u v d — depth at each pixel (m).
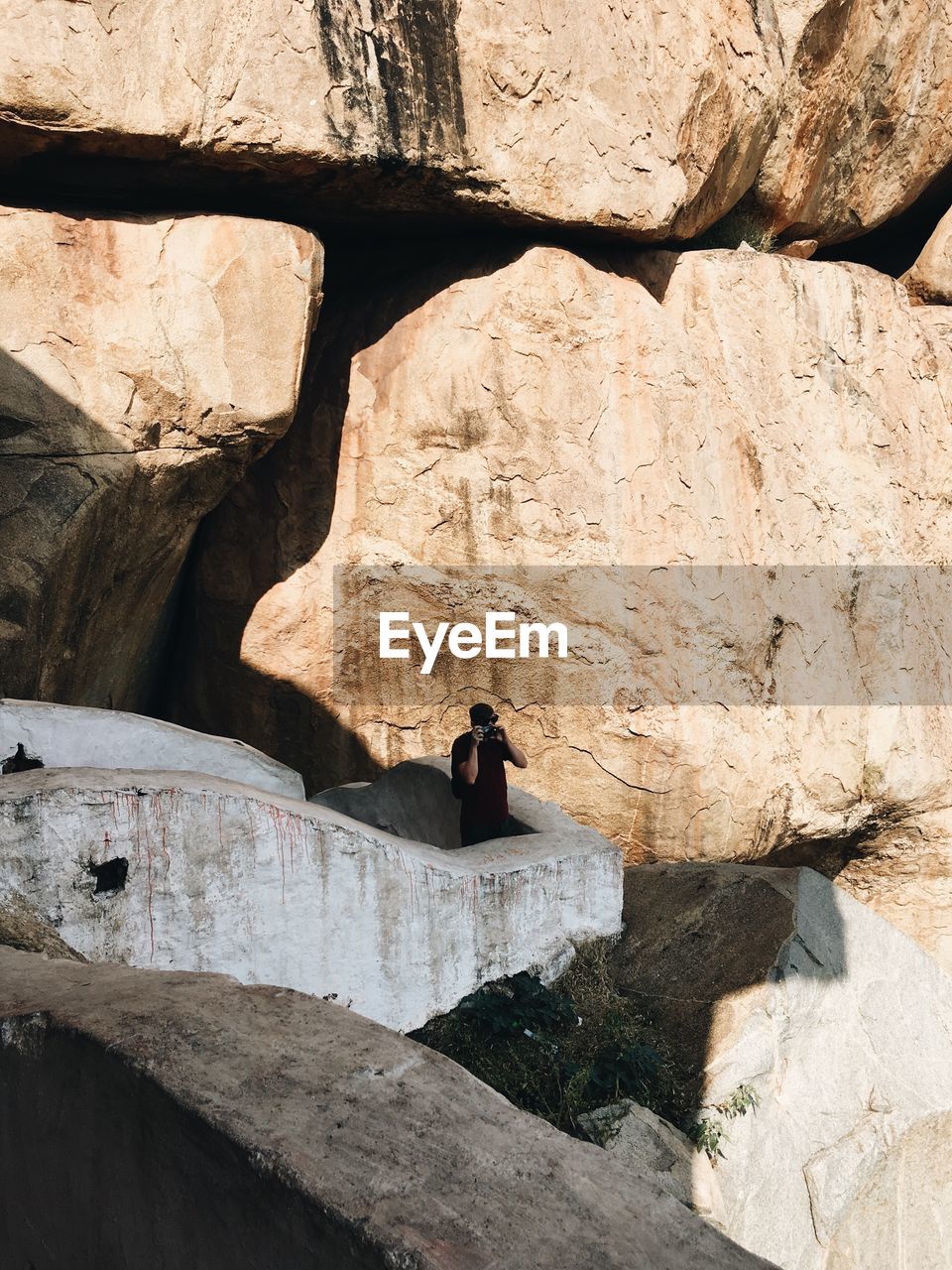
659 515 9.70
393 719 9.73
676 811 9.62
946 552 11.34
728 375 10.08
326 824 5.62
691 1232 2.03
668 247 10.43
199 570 9.80
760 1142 5.89
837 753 10.40
